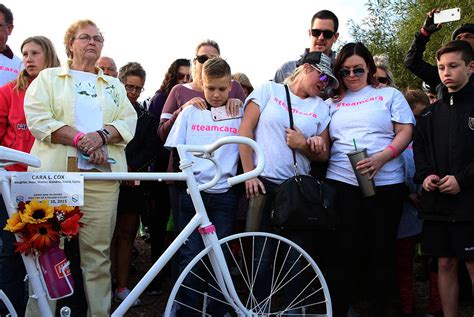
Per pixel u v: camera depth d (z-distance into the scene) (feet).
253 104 10.52
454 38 13.08
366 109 10.64
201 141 10.35
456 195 9.77
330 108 11.14
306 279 9.93
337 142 10.77
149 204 13.52
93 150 8.87
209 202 10.07
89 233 9.11
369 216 10.43
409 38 41.68
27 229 7.13
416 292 13.74
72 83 9.39
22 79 10.52
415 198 11.60
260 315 9.18
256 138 10.53
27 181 7.44
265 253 10.15
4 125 10.50
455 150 9.91
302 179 9.66
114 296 12.78
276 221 9.54
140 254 17.80
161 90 14.82
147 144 12.80
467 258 9.71
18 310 10.00
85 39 9.53
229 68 10.61
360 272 11.30
